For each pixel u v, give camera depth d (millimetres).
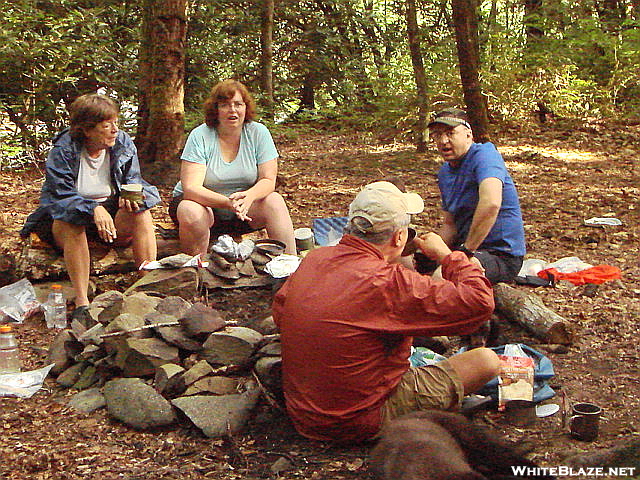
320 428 3520
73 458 3564
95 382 4242
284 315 3570
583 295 5551
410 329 3381
